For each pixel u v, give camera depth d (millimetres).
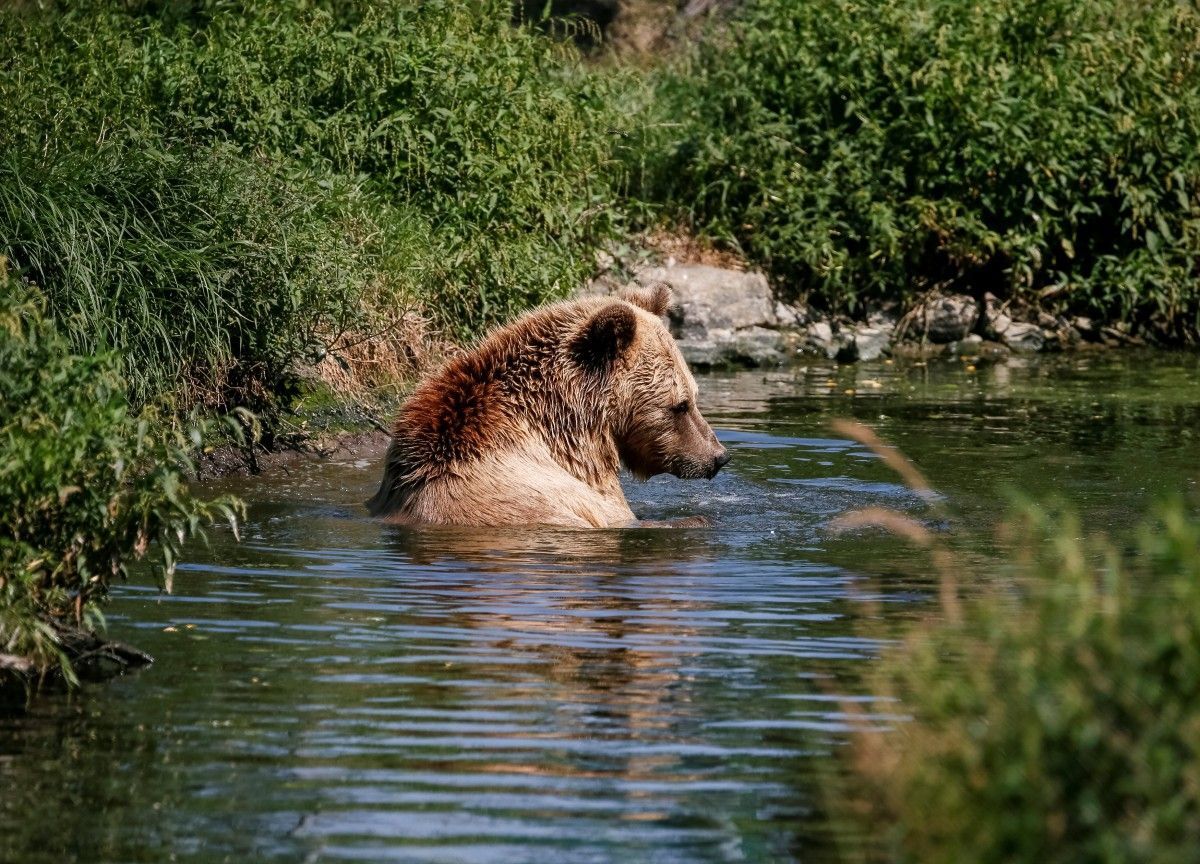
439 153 30656
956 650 12500
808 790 10062
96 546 13055
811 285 39219
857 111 39688
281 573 15875
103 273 21297
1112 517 18922
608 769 10445
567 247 32031
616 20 49031
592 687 12117
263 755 10688
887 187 39625
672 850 9203
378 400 25750
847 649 13109
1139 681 8555
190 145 24984
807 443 24938
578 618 14117
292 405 24422
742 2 46312
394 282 26875
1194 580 8977
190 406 22156
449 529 18344
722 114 40656
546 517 18688
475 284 28828
